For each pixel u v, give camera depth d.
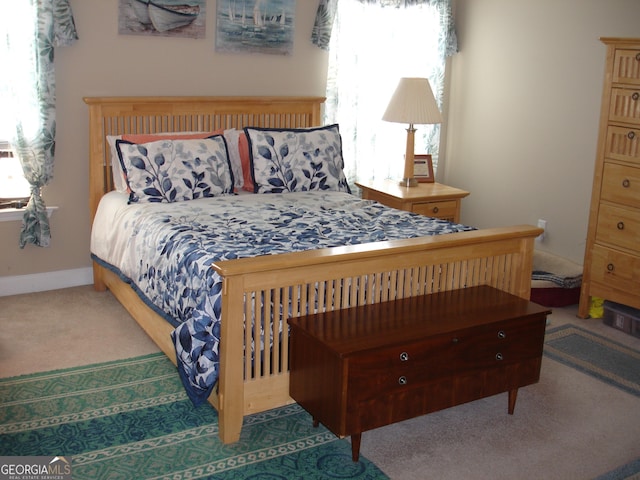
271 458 2.62
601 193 3.94
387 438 2.81
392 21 5.00
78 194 4.32
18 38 3.86
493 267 3.23
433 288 3.10
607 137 3.87
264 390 2.74
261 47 4.66
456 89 5.53
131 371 3.29
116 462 2.55
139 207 3.78
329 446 2.72
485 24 5.20
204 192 4.05
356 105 4.96
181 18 4.35
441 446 2.76
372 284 2.90
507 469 2.61
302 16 4.77
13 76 3.88
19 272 4.25
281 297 2.81
